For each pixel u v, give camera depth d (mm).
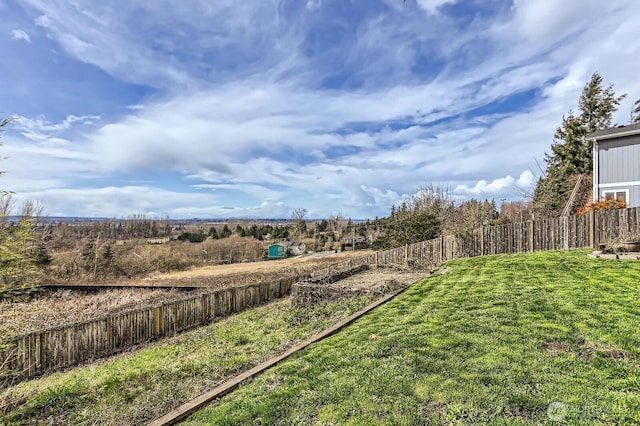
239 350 7734
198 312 12234
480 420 3018
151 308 10734
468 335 5020
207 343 9055
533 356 4082
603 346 4152
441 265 14055
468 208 31938
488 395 3373
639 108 26906
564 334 4617
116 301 17484
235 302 13820
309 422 3402
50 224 24609
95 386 6422
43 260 22703
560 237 13391
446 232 22719
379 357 4723
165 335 11039
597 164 17625
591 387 3293
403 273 15000
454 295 7824
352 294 11266
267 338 8453
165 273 31078
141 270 31047
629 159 16562
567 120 29141
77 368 8625
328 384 4145
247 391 4383
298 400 3869
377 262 19484
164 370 6863
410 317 6539
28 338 7953
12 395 6008
